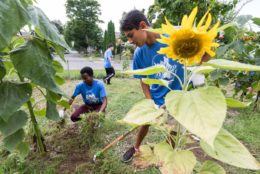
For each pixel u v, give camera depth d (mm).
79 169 2486
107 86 7949
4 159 2668
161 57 2230
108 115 4277
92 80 3783
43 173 2457
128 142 3188
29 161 2615
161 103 2430
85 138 2959
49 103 2273
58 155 2777
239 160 985
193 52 896
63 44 2020
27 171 2461
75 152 2861
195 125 758
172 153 1046
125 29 2096
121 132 3465
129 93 6461
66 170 2527
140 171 2428
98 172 2469
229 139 1077
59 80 2617
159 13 3711
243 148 1038
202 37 861
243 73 3652
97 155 2590
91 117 3004
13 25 1577
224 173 1108
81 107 3947
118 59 28078
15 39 2182
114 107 4820
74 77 9852
